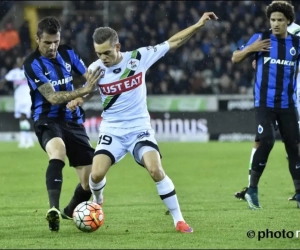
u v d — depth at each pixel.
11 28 96.12
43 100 27.14
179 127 80.00
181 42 26.05
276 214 29.52
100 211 25.36
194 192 39.47
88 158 27.59
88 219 25.02
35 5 102.31
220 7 93.56
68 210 28.20
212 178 46.72
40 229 26.38
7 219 29.27
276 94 31.02
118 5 97.56
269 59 31.14
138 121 25.34
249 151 66.19
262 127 31.09
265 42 30.91
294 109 31.31
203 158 60.19
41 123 27.02
